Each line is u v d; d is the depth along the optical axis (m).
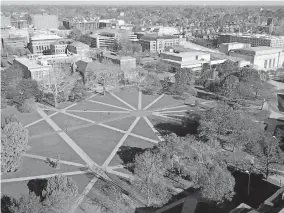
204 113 187.50
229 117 175.12
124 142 187.75
